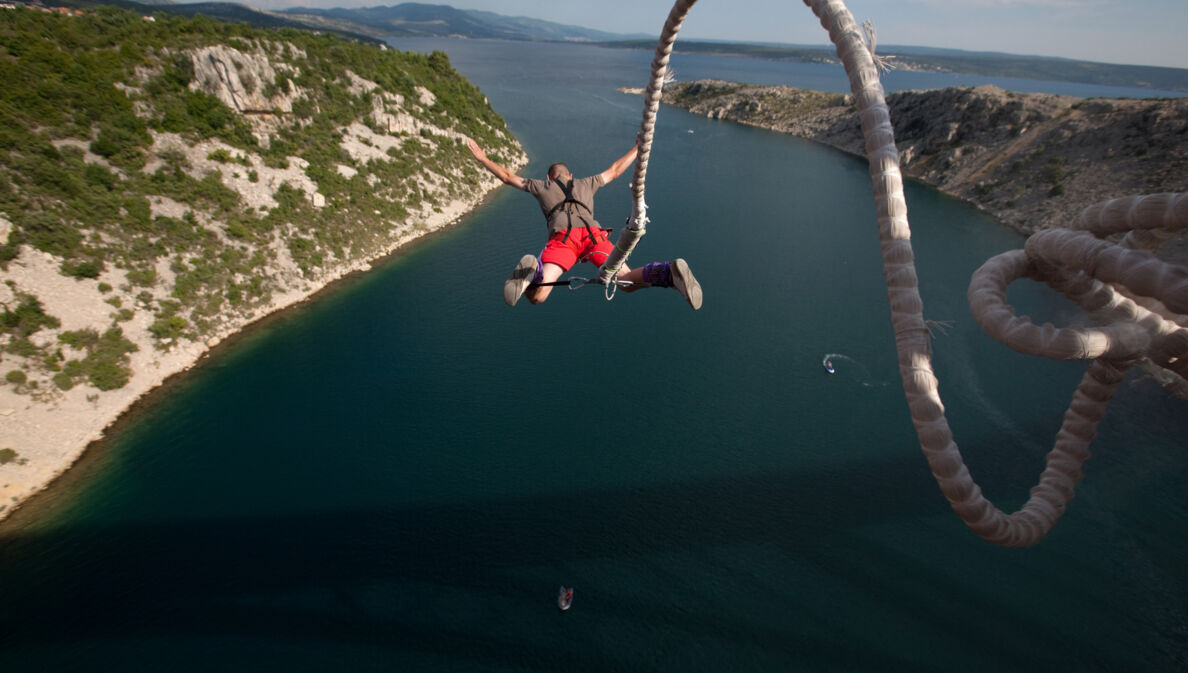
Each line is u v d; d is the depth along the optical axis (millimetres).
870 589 32438
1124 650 29328
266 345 52125
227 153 64125
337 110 81062
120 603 31484
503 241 75812
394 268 67188
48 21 63844
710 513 36812
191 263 53531
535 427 43281
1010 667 28672
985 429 43656
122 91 59906
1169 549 34438
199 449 40969
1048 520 6957
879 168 5457
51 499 37062
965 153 104312
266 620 30688
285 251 61406
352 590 32281
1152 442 41812
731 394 47094
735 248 74250
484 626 30781
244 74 70375
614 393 47031
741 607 31469
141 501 36969
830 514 36844
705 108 183500
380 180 77625
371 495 37719
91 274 47344
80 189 50312
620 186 98125
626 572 33375
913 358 5668
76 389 42531
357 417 44062
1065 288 6859
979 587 32562
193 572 32969
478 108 112188
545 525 36000
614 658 29312
